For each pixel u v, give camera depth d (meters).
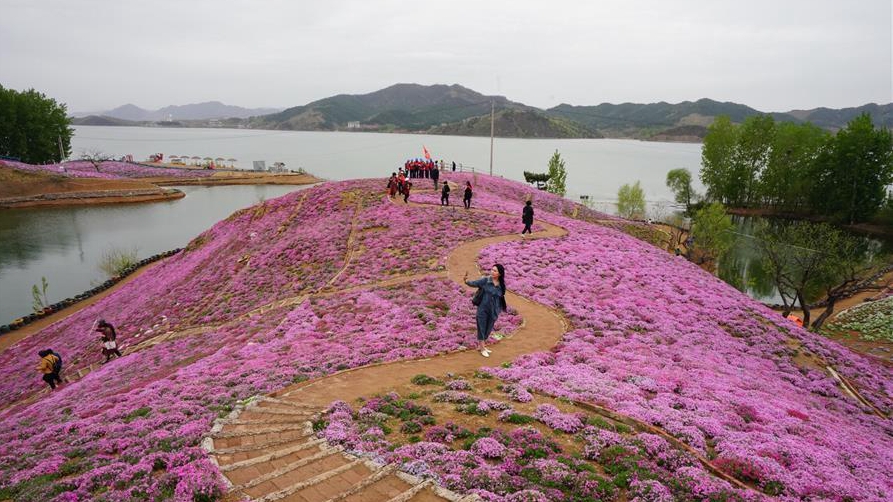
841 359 23.94
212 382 16.77
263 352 19.95
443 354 18.02
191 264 45.84
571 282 27.36
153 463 10.49
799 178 98.88
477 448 10.62
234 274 38.12
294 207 52.94
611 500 8.95
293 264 35.81
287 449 10.65
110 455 11.52
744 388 16.67
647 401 13.82
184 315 32.03
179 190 115.19
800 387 19.67
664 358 18.42
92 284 52.59
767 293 60.28
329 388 14.98
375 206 47.47
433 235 37.56
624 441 11.20
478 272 28.97
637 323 22.17
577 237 38.62
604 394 14.02
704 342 21.61
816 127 102.50
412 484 9.06
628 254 34.84
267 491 8.97
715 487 9.41
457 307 23.23
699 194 123.75
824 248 44.22
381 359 17.53
